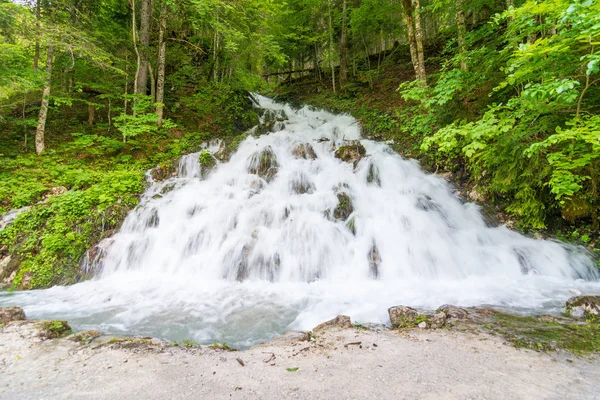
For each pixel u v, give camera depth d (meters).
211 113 15.02
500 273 5.72
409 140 11.26
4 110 12.03
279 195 8.44
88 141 10.77
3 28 8.82
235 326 3.90
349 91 18.28
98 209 7.45
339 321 3.52
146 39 13.55
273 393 2.06
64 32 9.84
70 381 2.28
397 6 16.03
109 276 6.29
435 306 4.25
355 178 9.27
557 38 3.94
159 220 7.66
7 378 2.34
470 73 7.48
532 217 6.70
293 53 22.64
